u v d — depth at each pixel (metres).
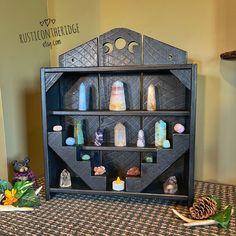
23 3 1.14
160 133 0.95
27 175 1.03
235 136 1.09
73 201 0.97
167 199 0.95
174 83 0.98
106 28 1.22
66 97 1.04
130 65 0.91
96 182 0.96
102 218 0.85
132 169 0.99
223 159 1.13
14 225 0.81
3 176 1.10
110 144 1.00
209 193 1.02
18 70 1.14
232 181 1.13
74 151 0.96
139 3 1.15
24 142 1.18
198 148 1.16
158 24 1.13
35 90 1.23
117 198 0.99
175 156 0.91
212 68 1.08
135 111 0.93
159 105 0.99
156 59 0.94
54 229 0.79
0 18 1.04
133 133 1.02
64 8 1.26
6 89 1.08
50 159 0.99
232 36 1.04
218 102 1.10
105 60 0.97
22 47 1.15
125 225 0.80
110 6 1.20
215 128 1.12
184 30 1.10
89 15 1.24
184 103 0.97
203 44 1.08
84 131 1.04
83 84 0.99
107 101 1.02
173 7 1.10
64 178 1.00
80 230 0.78
